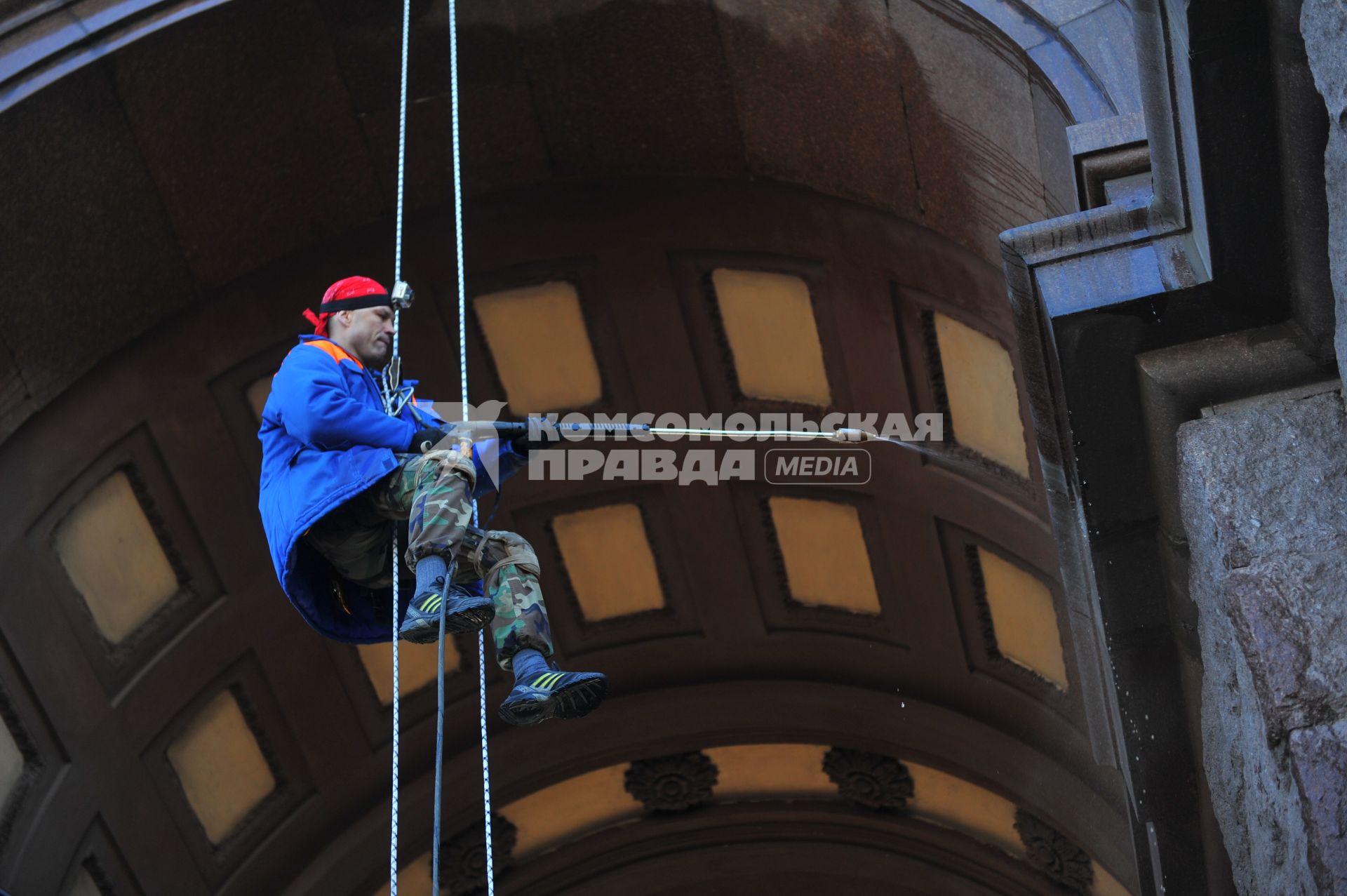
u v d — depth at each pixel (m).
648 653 16.78
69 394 12.16
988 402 12.75
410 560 6.10
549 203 13.26
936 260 12.01
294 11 11.12
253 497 13.80
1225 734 6.82
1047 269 7.01
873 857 17.64
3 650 12.25
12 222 10.97
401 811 16.27
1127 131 8.25
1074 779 14.92
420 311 13.77
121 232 11.72
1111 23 9.14
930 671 15.79
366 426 6.35
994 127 10.06
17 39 10.67
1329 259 6.39
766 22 11.06
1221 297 6.80
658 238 13.53
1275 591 6.24
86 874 13.46
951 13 9.74
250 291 12.83
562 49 11.77
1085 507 7.22
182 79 11.14
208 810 14.66
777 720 16.88
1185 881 7.65
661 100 12.20
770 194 12.82
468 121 12.34
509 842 17.50
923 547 14.71
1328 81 5.98
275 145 11.96
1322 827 5.79
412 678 15.80
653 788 17.61
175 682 13.89
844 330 13.51
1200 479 6.57
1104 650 7.85
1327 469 6.47
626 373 14.56
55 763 12.91
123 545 13.19
